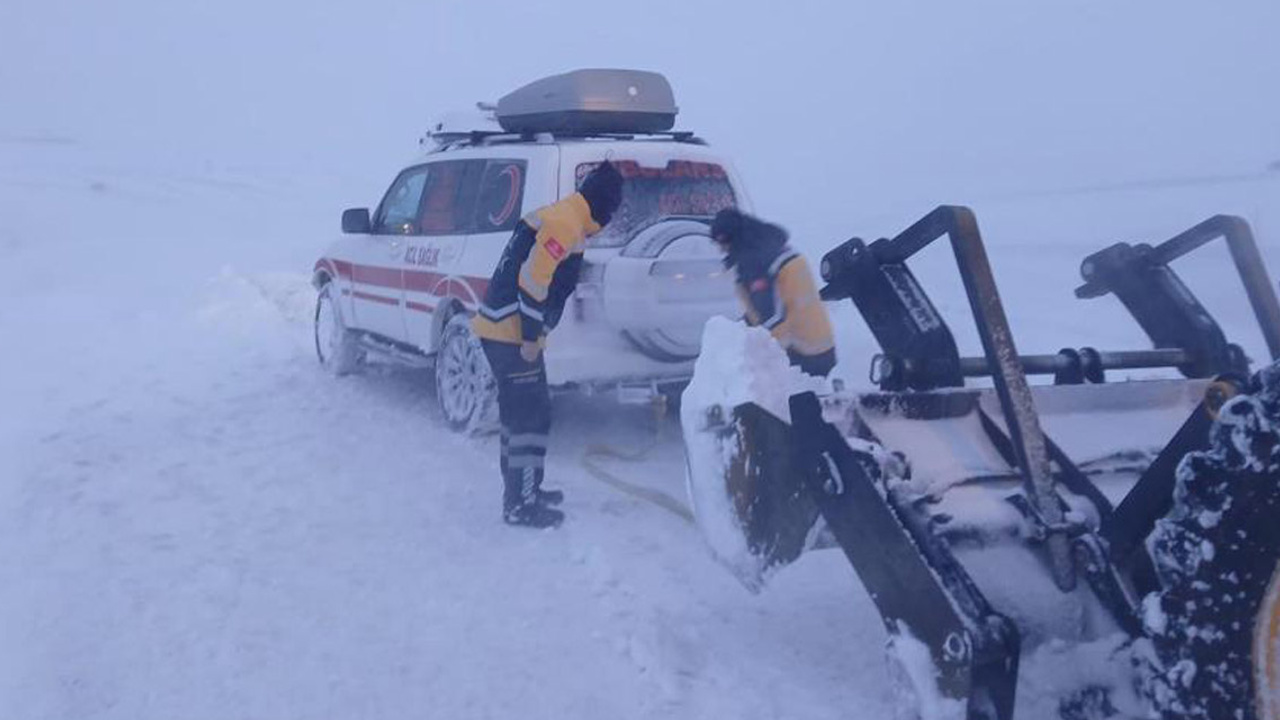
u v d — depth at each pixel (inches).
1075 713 152.0
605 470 299.7
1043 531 161.8
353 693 183.9
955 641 148.3
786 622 207.6
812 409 167.0
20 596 218.8
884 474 163.2
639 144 312.5
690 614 211.5
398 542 247.9
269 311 529.7
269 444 322.0
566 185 300.2
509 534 252.8
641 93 327.0
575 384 294.0
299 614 211.6
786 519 173.6
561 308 259.0
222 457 309.6
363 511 267.3
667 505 267.3
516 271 252.8
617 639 201.0
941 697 151.0
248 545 245.6
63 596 218.4
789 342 254.8
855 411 176.2
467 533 253.4
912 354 195.0
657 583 225.0
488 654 197.0
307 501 273.7
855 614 209.6
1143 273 214.1
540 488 258.1
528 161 307.9
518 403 254.5
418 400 374.0
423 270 342.3
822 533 172.6
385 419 348.5
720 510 182.4
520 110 336.2
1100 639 156.6
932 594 151.7
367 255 381.4
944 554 153.9
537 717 177.6
